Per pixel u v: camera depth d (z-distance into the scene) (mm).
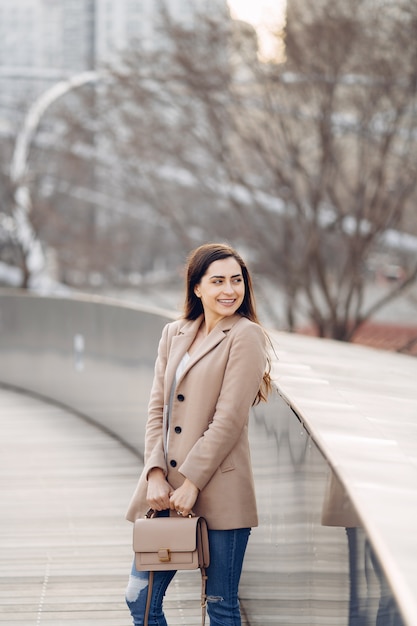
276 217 20688
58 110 25438
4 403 12828
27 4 44438
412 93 17203
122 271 33156
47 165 31453
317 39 17172
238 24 17922
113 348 10438
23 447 9828
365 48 17094
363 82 17422
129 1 31938
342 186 19734
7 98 31891
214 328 3582
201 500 3559
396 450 2672
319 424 3037
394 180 18281
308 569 3113
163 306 32219
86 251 31406
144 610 3586
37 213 31297
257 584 4445
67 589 5414
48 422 11312
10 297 14297
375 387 4605
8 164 31391
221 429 3447
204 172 20641
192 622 4879
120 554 6125
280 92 18109
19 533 6664
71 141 26031
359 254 18578
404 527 1984
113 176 24938
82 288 33438
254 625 4512
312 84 17625
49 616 4973
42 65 43844
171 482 3602
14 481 8336
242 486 3564
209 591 3615
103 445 9883
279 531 3854
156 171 21797
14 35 45156
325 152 17906
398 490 2244
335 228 18984
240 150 19562
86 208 32906
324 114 17672
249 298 3666
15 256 34344
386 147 17641
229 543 3564
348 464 2490
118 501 7598
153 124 20297
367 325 24438
